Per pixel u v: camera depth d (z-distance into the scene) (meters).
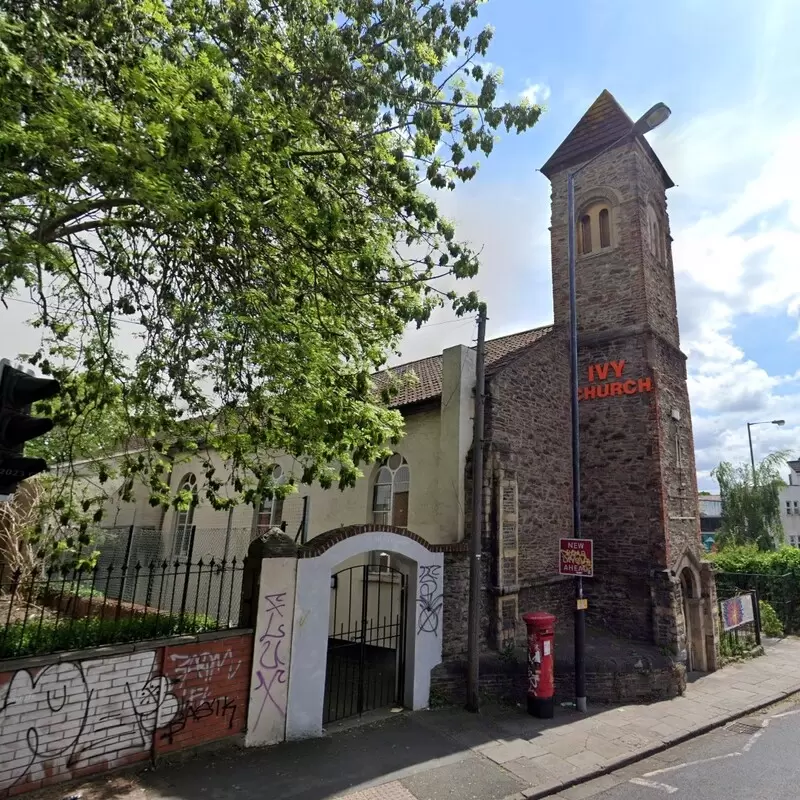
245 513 17.98
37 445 11.19
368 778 6.79
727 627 15.64
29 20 5.30
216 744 7.11
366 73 6.68
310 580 8.16
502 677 10.38
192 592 16.22
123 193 6.32
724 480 33.50
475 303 8.07
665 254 18.14
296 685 7.83
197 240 7.38
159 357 8.10
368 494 14.37
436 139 6.88
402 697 9.59
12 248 5.78
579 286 16.88
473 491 10.57
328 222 6.50
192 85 5.57
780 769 7.75
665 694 11.31
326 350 8.02
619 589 14.11
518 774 7.23
